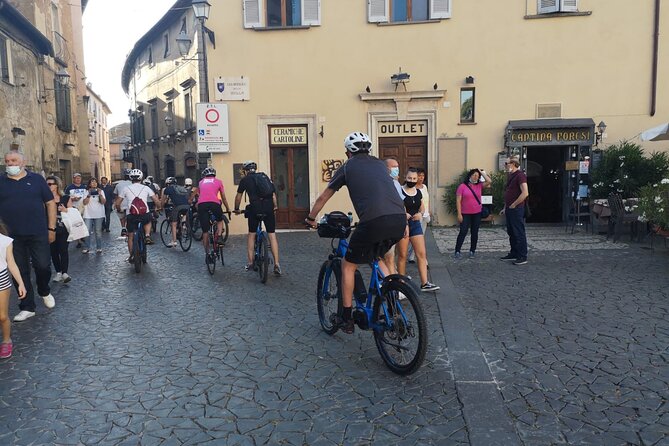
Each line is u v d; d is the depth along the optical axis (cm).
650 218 943
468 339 510
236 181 1447
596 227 1270
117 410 381
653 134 1035
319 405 381
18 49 1600
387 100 1401
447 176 1408
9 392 416
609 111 1355
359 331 551
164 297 721
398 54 1395
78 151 2303
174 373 448
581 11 1338
